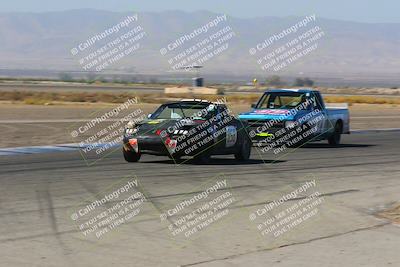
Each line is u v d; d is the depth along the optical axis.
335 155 25.56
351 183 17.73
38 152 24.64
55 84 146.25
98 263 9.52
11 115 44.84
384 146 30.39
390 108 73.94
